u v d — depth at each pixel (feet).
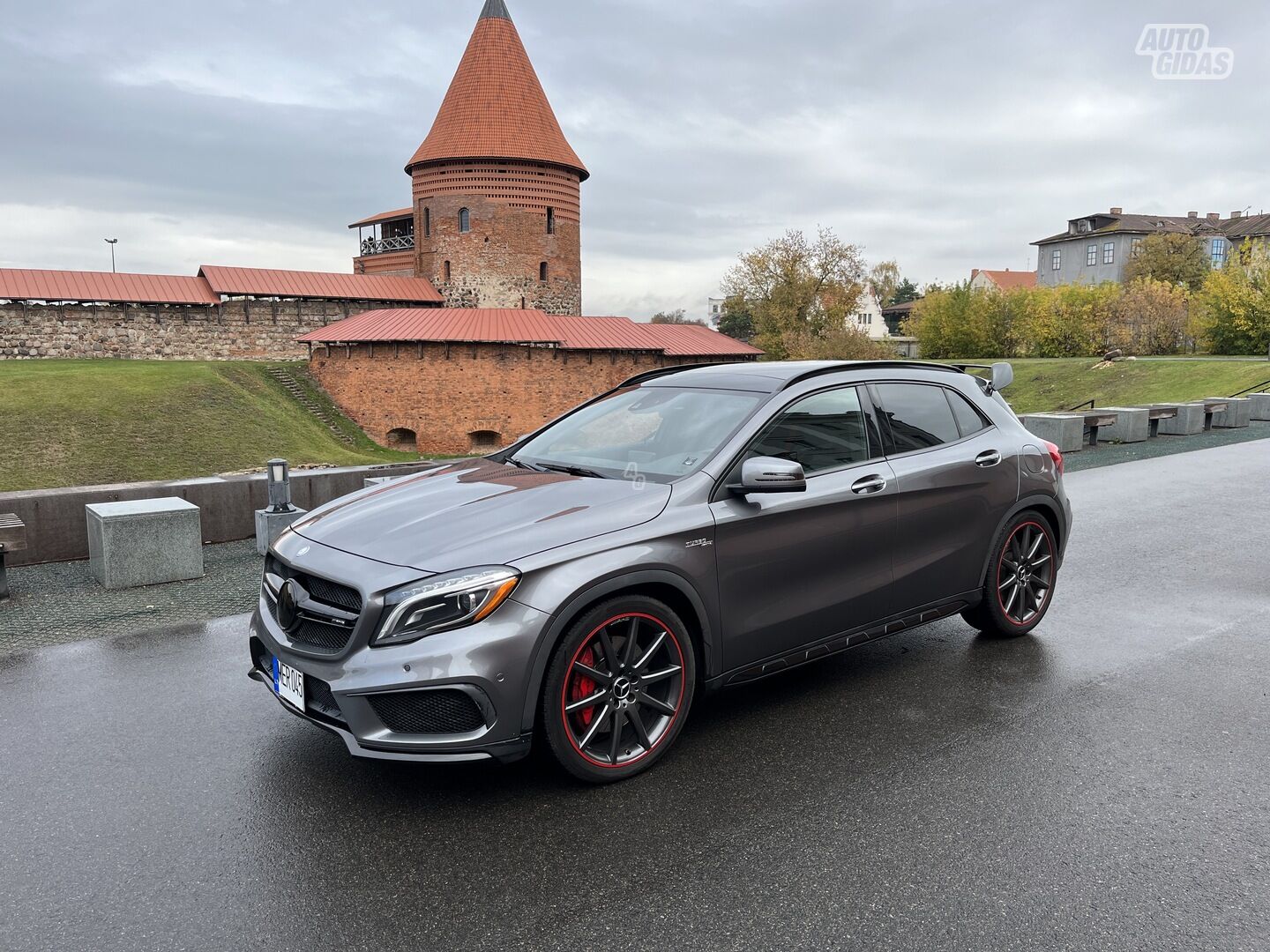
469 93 177.78
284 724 12.76
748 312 237.86
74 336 163.12
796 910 8.34
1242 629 17.29
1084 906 8.41
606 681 10.67
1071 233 308.19
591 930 8.03
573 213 186.60
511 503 11.45
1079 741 12.16
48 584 21.30
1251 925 8.13
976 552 15.23
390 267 207.82
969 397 15.89
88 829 9.84
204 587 20.90
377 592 9.68
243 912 8.30
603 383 159.63
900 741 12.14
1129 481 37.32
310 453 126.41
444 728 9.75
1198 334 191.31
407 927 8.07
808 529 12.53
